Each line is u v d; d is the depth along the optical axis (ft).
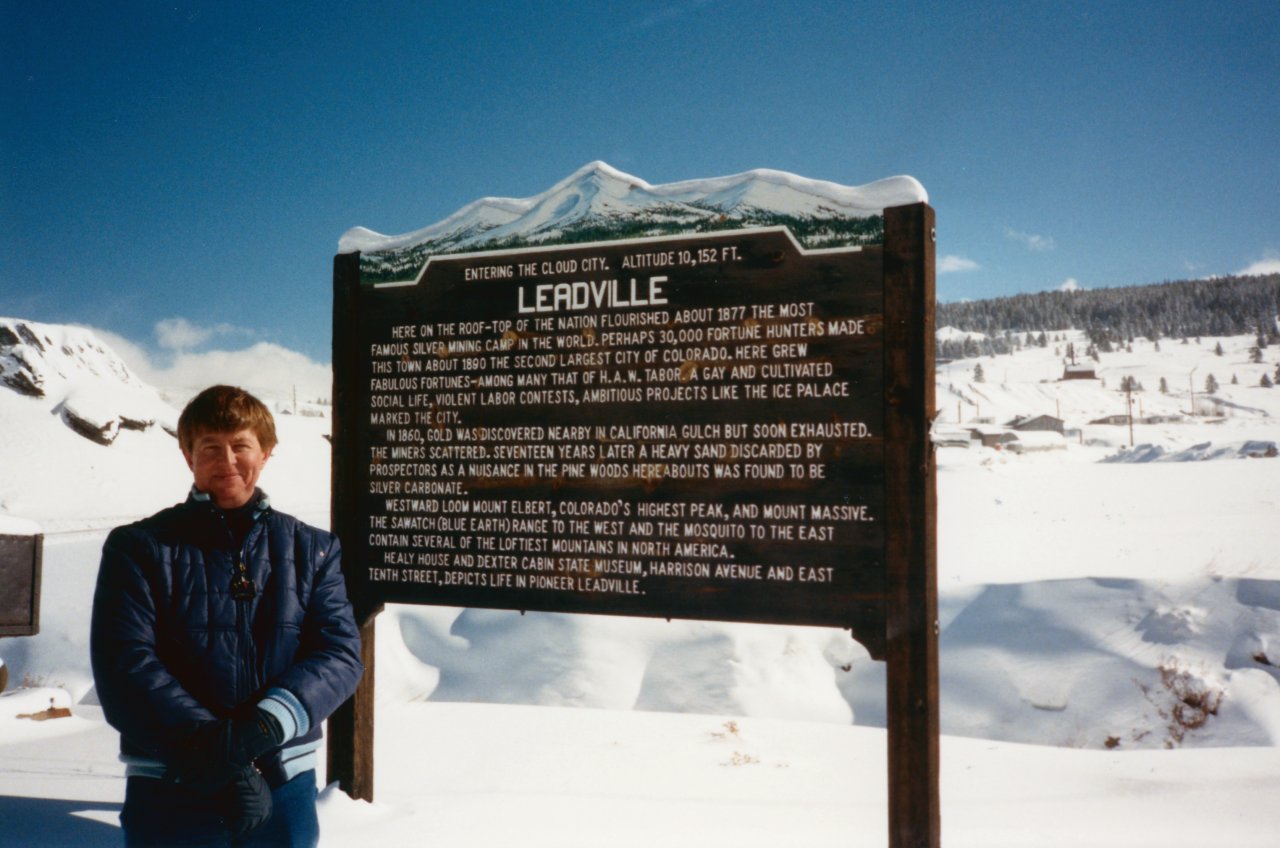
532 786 17.01
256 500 8.16
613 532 14.62
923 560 12.60
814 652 54.08
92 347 175.42
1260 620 53.62
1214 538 75.82
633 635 51.31
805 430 13.50
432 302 16.15
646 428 14.49
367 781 15.66
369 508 16.35
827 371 13.41
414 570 15.97
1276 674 49.96
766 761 19.21
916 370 12.82
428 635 50.44
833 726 23.18
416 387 16.19
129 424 152.87
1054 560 72.49
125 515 119.14
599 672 48.03
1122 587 61.05
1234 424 508.94
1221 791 16.76
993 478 137.49
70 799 15.37
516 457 15.38
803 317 13.57
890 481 12.85
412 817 14.75
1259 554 65.92
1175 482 126.21
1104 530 85.97
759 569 13.64
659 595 14.28
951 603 66.59
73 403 148.36
